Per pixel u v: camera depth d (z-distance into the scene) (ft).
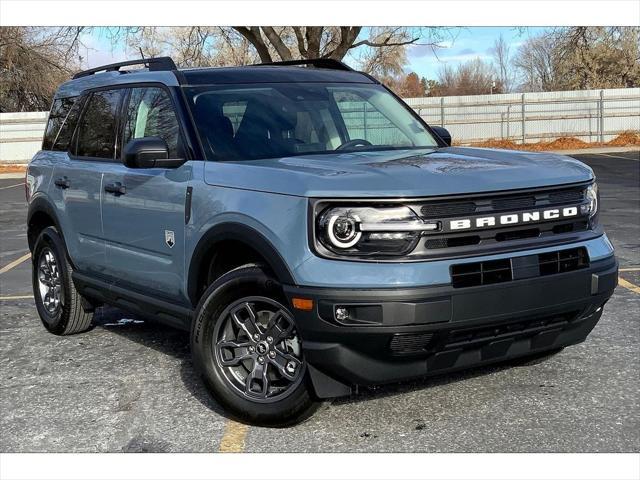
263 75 17.85
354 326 12.19
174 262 15.71
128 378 17.31
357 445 13.16
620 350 17.95
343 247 12.39
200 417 14.80
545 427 13.67
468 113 117.70
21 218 50.29
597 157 90.89
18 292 27.55
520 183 13.23
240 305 13.96
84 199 18.95
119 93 18.86
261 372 13.92
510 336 13.21
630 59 163.22
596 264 13.78
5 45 138.21
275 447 13.21
